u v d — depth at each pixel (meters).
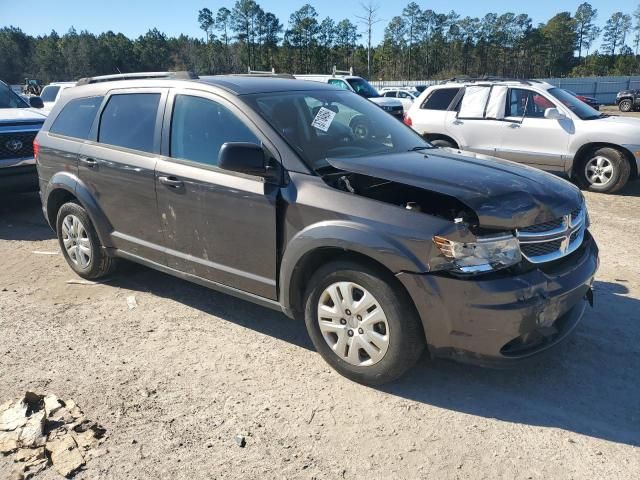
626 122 8.95
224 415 3.24
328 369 3.71
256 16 104.31
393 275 3.18
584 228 3.71
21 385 3.56
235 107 3.91
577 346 3.96
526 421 3.17
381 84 52.78
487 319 2.99
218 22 104.50
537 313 3.06
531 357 3.20
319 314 3.57
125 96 4.74
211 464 2.84
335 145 3.91
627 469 2.78
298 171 3.57
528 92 9.62
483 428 3.11
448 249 2.99
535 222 3.16
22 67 100.31
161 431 3.10
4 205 8.64
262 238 3.69
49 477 2.75
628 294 4.83
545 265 3.27
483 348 3.06
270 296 3.78
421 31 107.88
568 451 2.92
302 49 105.88
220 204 3.85
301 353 3.94
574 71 114.69
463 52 112.56
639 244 6.31
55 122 5.39
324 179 3.52
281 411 3.27
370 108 4.71
